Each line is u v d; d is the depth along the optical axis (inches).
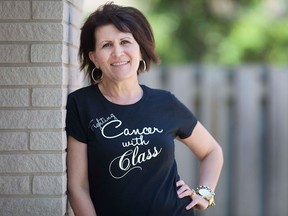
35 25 124.7
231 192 220.5
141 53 133.3
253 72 215.6
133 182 127.3
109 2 133.3
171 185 131.6
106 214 128.0
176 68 215.6
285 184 219.1
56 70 125.0
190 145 141.9
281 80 215.2
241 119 216.5
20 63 125.3
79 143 128.8
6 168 125.3
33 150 125.4
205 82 215.9
